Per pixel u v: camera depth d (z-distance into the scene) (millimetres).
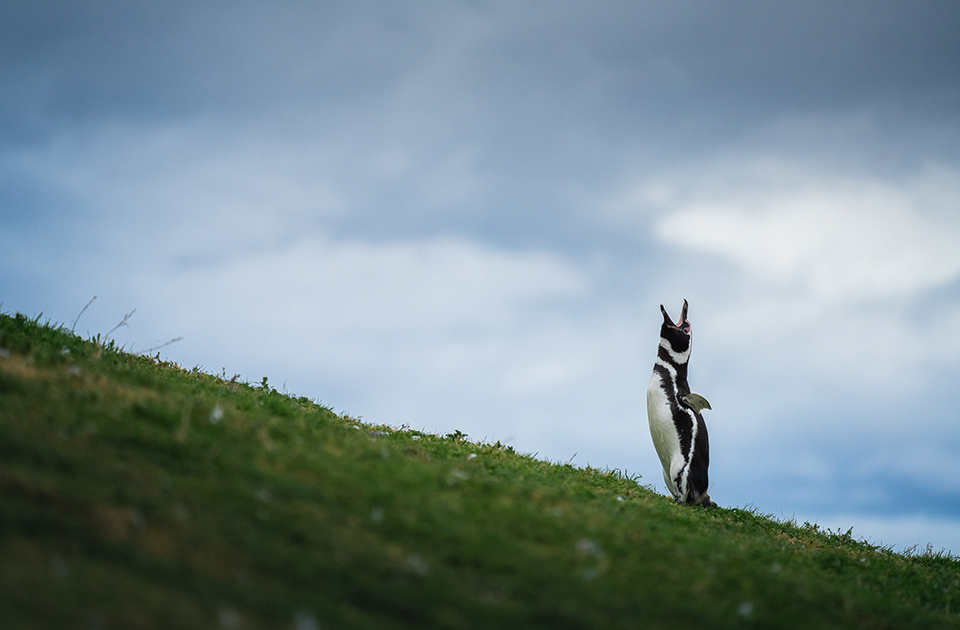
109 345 29891
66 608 12617
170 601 13477
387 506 18766
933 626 22047
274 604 14039
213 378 31438
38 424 18531
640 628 15992
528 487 24297
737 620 17734
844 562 27875
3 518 14398
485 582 16422
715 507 34938
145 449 18688
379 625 14203
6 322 27297
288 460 19984
